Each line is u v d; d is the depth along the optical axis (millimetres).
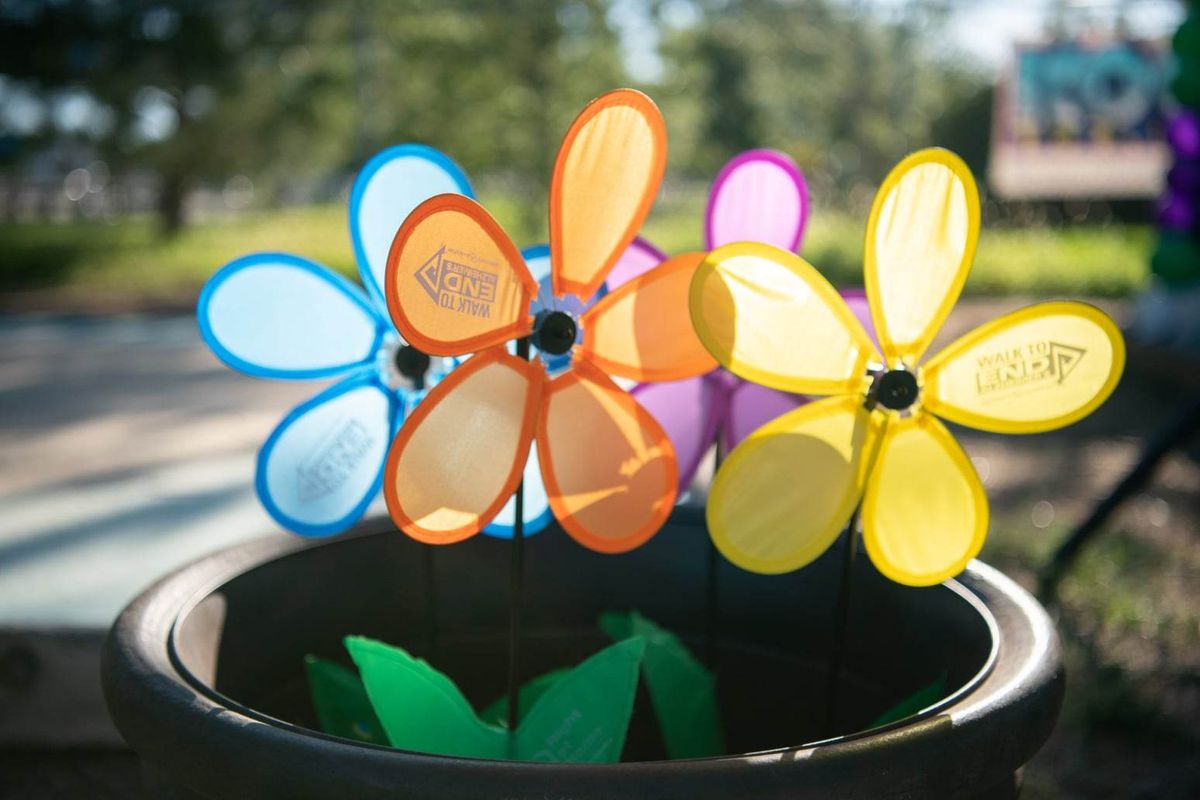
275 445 960
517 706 924
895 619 990
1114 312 7520
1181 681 1816
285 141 14539
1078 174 13234
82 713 1549
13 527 2338
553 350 877
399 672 870
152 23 11906
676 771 720
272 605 986
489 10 12680
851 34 21359
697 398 1019
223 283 955
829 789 724
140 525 2346
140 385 4582
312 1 12391
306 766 736
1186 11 4867
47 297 8320
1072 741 1638
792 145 19891
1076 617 2072
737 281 852
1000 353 888
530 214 12609
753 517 864
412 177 970
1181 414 2066
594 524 901
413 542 1065
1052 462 3473
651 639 992
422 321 833
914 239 879
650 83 16031
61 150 16016
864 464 881
